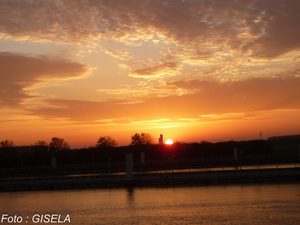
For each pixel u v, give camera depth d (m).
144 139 148.50
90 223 30.30
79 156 111.31
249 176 49.69
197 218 29.75
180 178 51.16
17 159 110.56
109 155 105.81
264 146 106.75
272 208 32.00
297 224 26.91
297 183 45.41
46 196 46.31
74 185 53.56
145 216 31.52
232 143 118.75
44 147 145.75
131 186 51.41
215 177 50.66
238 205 33.78
